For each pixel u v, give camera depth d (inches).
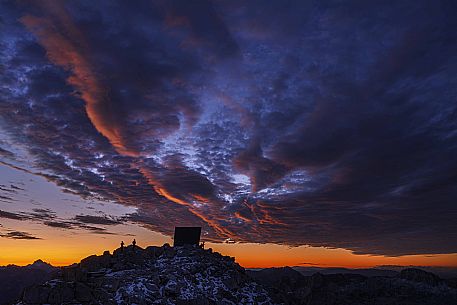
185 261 4229.8
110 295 3169.3
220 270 4244.6
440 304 4495.6
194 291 3592.5
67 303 2962.6
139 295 3218.5
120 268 3882.9
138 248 4480.8
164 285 3540.8
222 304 3535.9
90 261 4035.4
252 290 4104.3
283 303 4079.7
